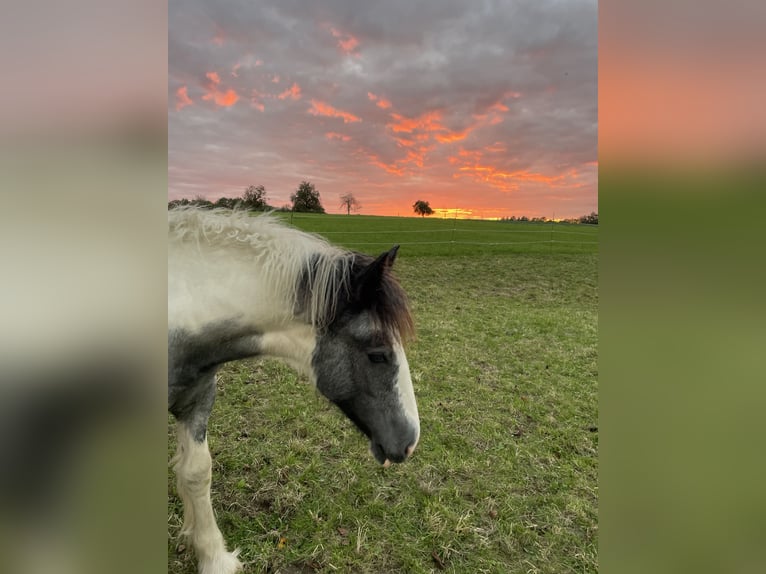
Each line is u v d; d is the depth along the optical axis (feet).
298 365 6.28
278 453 10.21
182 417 6.51
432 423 11.94
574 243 62.34
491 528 8.34
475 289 32.89
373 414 6.18
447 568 7.43
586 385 15.08
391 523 8.32
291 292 5.78
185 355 5.57
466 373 15.64
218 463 9.76
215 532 7.00
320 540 7.82
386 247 50.98
